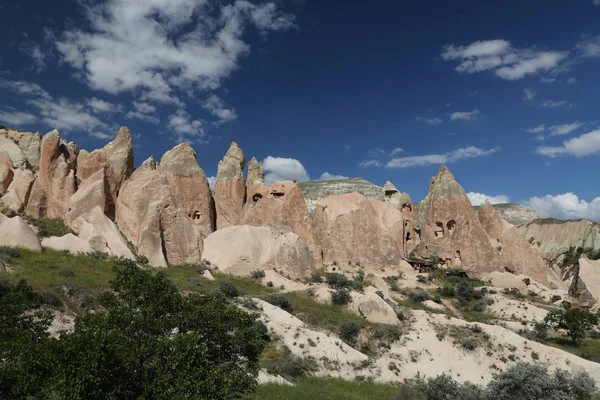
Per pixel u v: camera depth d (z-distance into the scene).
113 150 70.44
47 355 14.51
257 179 78.00
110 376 14.87
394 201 93.12
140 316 18.28
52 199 61.53
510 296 64.00
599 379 37.69
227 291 47.16
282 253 63.22
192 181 70.81
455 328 45.00
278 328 40.44
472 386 31.00
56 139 64.62
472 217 78.62
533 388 27.72
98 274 43.34
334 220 74.88
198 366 16.45
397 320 46.69
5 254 43.28
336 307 49.97
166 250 59.16
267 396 26.64
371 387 34.12
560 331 53.84
